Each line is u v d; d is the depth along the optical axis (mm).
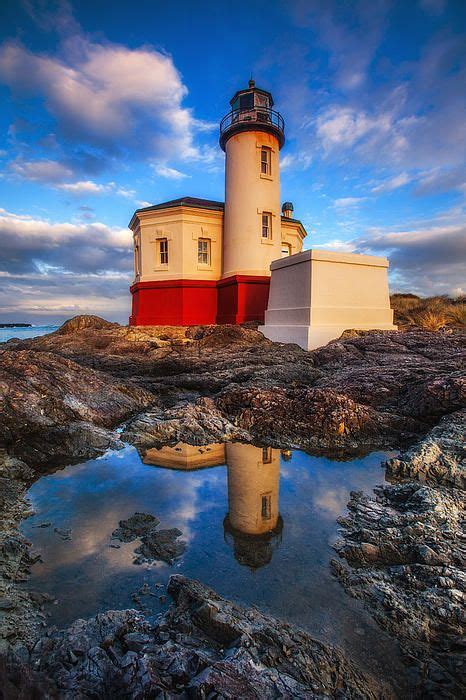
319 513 4176
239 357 13156
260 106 21906
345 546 3504
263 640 2344
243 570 3174
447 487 4746
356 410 7047
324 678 2119
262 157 21891
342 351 12539
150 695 1888
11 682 1549
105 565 3215
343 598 2852
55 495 4578
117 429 7375
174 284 22406
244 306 20688
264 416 7215
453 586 2926
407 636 2490
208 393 10422
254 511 4211
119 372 13008
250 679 2010
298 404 7320
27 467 5324
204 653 2225
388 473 5336
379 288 15875
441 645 2428
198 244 22875
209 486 4883
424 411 7148
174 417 7453
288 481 5066
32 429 6254
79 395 7633
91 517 4043
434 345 12383
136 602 2762
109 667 2090
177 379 11156
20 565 3182
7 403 6305
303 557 3361
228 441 6809
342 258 15000
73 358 15039
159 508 4258
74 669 2088
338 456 6109
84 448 6188
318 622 2598
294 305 15742
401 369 9422
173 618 2547
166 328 19094
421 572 3104
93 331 19969
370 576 3105
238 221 21547
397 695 2088
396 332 14352
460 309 21484
